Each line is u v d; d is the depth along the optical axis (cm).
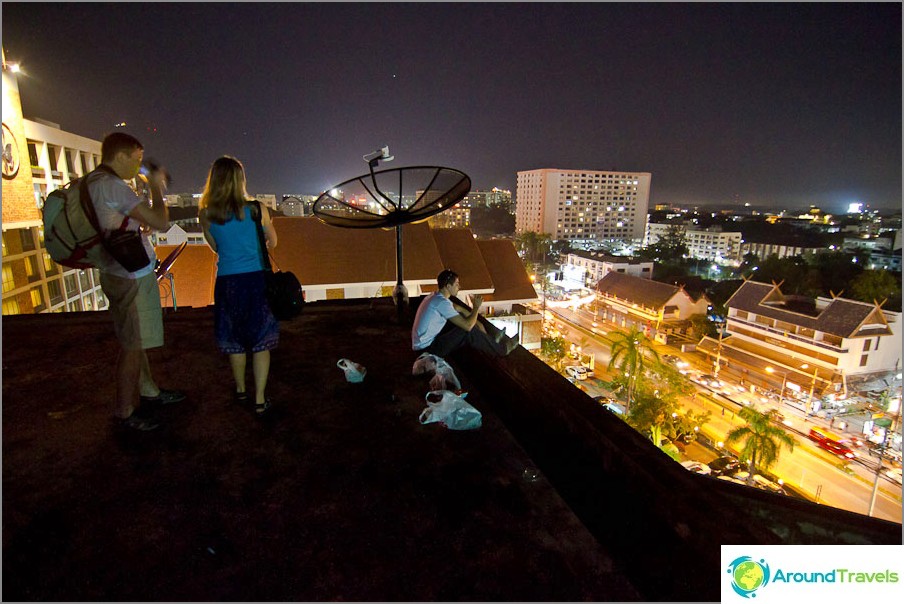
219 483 255
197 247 2286
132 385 302
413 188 501
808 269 5753
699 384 3656
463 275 2550
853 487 2412
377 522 227
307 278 2220
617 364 4028
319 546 212
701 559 200
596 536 223
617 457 258
